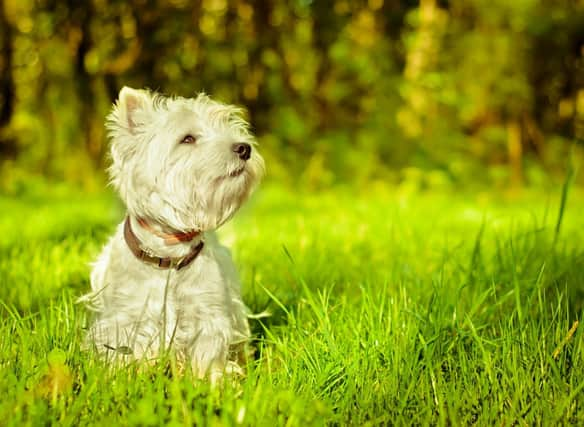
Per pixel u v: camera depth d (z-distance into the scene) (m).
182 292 3.89
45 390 3.18
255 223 8.32
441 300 4.02
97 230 7.17
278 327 4.36
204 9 14.34
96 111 13.73
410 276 5.21
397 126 14.48
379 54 14.51
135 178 3.94
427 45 14.63
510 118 15.03
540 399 3.28
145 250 3.86
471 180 14.39
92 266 4.56
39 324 3.90
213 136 3.99
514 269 4.20
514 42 14.80
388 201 12.18
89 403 3.09
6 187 12.96
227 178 3.93
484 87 14.74
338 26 14.66
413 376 3.42
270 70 14.50
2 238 7.50
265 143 14.27
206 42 14.20
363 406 3.25
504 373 3.43
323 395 3.41
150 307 3.86
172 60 13.96
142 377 3.29
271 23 14.61
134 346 3.80
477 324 4.01
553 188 14.62
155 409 3.03
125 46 13.83
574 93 15.74
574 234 7.72
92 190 13.17
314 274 5.67
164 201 3.88
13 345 3.61
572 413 3.24
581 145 15.58
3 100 13.65
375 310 4.03
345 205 11.30
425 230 7.86
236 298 4.24
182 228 3.88
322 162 14.31
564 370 3.54
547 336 3.76
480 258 5.02
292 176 14.18
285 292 5.09
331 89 14.70
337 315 4.17
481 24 14.94
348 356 3.63
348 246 6.77
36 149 13.55
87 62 13.70
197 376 3.74
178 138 3.92
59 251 6.07
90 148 13.75
